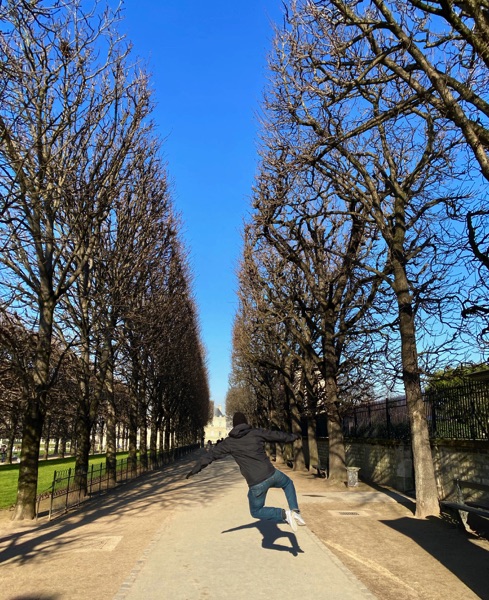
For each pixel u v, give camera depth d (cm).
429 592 585
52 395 1772
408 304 1211
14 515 1193
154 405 3394
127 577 638
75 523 1125
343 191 1505
